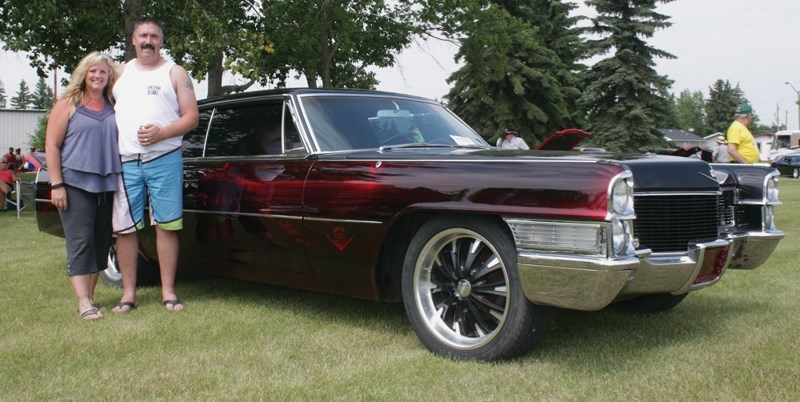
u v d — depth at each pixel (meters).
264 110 4.72
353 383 3.22
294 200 4.20
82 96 4.66
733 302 4.82
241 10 21.48
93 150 4.60
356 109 4.65
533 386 3.15
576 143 5.39
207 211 4.78
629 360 3.51
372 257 3.85
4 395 3.11
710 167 3.89
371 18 23.62
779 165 33.59
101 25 17.62
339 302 5.01
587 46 31.64
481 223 3.47
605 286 3.06
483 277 3.60
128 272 4.85
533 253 3.23
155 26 4.73
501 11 25.08
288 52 22.48
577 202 3.13
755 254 4.14
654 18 31.61
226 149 4.87
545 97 33.53
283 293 5.37
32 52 19.27
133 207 4.78
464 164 3.57
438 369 3.41
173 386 3.20
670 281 3.45
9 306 4.90
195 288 5.62
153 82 4.72
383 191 3.78
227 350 3.77
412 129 4.72
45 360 3.61
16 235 9.71
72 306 4.91
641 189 3.34
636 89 31.25
